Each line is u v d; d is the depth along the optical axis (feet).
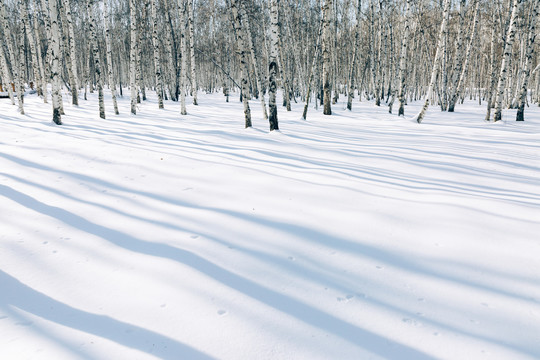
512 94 82.89
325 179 17.93
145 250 11.12
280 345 7.14
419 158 23.17
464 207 14.02
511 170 20.54
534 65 107.24
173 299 8.68
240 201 15.07
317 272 9.86
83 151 24.31
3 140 27.53
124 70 151.12
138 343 7.22
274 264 10.25
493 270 9.78
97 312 8.27
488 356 6.82
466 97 142.61
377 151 25.27
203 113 60.70
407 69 116.16
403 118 54.08
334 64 88.17
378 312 8.18
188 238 11.82
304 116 49.96
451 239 11.47
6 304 8.64
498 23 74.18
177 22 108.47
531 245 11.02
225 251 10.94
